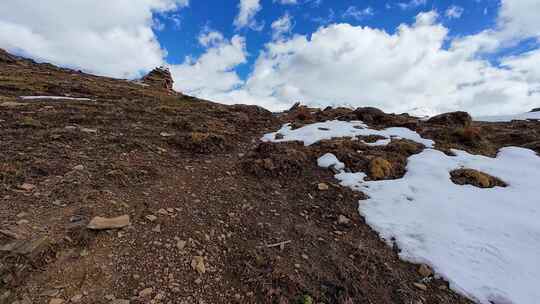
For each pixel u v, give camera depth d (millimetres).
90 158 8359
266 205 7645
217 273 5008
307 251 5934
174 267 4918
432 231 6551
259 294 4695
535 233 6336
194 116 16547
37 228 4969
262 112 21172
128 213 6051
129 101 20656
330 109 22625
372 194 8414
